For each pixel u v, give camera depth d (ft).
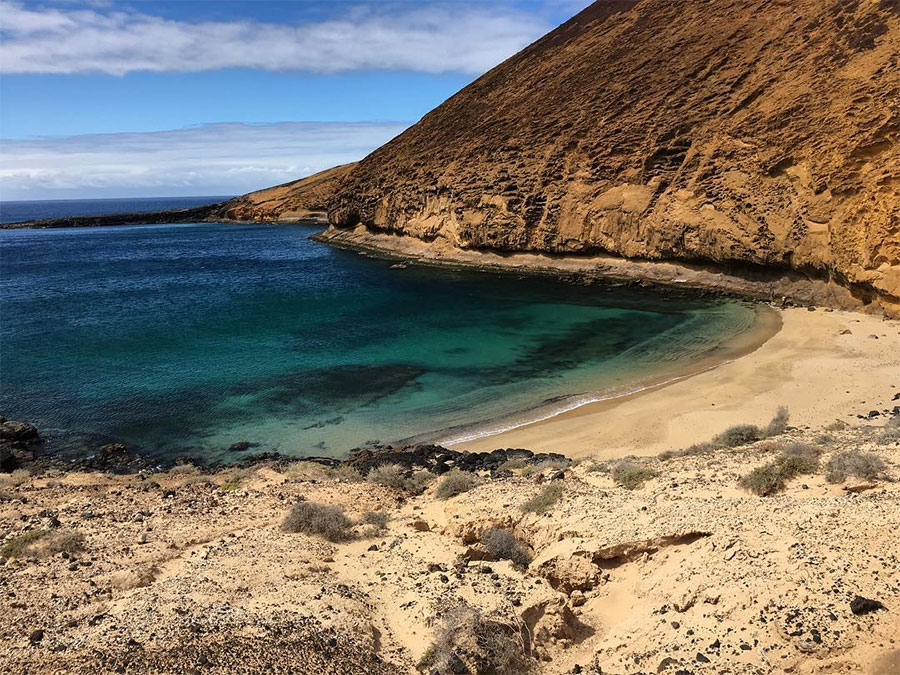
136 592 27.17
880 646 17.13
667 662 19.21
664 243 156.25
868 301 106.52
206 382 86.79
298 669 20.11
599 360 93.15
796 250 123.34
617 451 57.47
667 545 26.73
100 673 19.71
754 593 20.74
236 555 31.73
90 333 116.57
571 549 28.22
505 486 41.32
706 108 158.92
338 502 43.52
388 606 26.07
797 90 135.23
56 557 33.19
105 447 64.75
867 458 33.12
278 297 156.97
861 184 108.17
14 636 23.11
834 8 141.90
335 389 83.61
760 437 52.13
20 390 83.61
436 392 81.76
